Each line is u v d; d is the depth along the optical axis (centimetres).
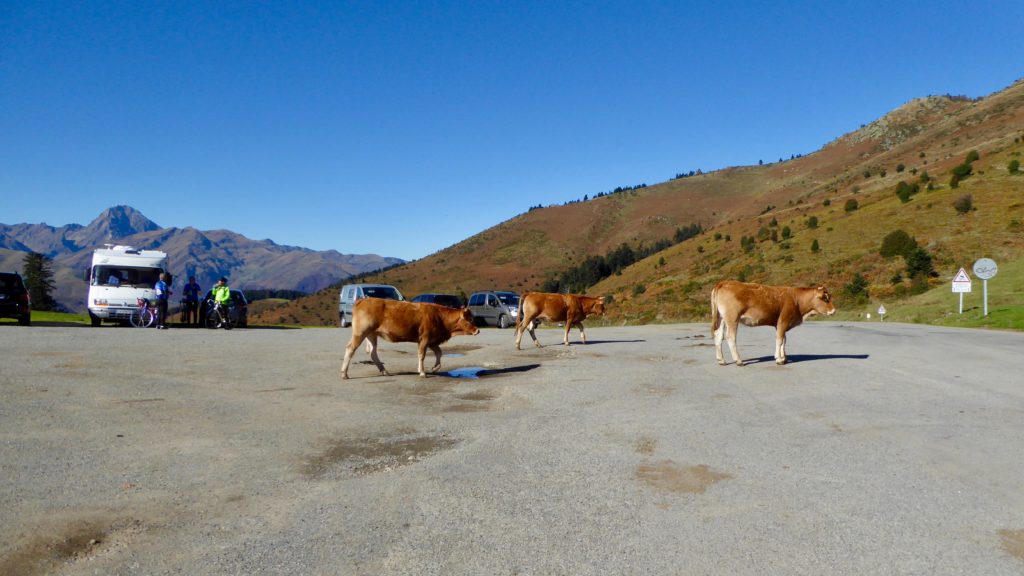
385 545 407
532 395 956
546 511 468
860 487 514
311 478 549
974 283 3697
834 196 14712
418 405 881
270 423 758
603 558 386
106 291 2336
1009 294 3138
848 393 936
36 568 371
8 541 405
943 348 1573
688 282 7962
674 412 824
